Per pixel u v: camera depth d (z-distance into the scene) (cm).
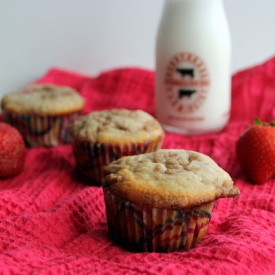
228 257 35
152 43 69
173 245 37
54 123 54
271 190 45
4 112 54
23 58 66
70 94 56
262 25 70
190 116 55
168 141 53
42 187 45
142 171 37
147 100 62
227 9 69
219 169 38
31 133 54
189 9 53
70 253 36
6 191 43
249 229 38
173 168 37
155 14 68
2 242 37
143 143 46
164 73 55
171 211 36
